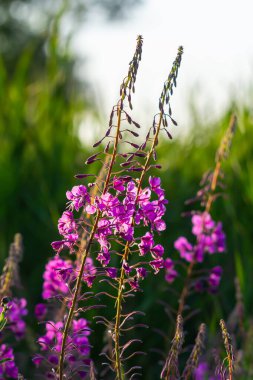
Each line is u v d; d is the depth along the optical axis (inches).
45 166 250.5
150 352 185.6
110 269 95.0
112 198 91.2
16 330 125.8
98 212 92.0
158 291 194.4
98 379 168.7
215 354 110.3
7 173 235.6
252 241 217.9
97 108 268.4
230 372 96.4
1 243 214.4
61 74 284.4
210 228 153.6
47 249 221.1
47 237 223.1
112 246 190.4
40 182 245.4
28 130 262.1
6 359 110.3
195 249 150.8
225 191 233.0
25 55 292.5
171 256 210.8
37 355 108.0
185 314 193.6
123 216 91.1
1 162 240.8
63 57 286.4
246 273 200.2
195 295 197.9
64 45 287.3
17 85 283.9
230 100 273.7
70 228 93.8
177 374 95.7
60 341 111.2
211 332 146.5
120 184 92.8
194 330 192.4
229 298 202.2
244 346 148.8
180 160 278.2
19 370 162.6
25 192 237.8
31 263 221.1
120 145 255.9
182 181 249.8
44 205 231.8
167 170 254.1
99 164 229.9
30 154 255.3
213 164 259.9
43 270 210.4
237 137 252.4
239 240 219.3
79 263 113.3
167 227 226.5
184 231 223.5
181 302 150.0
